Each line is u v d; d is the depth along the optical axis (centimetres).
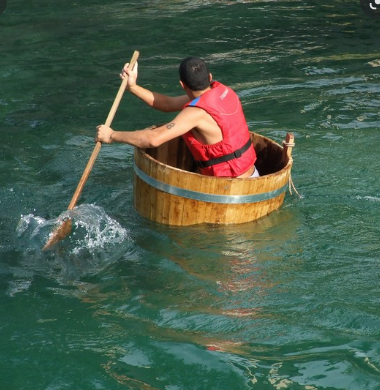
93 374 879
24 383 862
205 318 997
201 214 1252
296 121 1778
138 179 1285
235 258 1162
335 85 2033
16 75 2108
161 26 2583
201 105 1214
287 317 997
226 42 2419
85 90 2000
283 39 2455
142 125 1770
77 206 1320
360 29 2575
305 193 1403
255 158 1312
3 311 1012
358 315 994
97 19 2669
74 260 1153
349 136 1683
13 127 1741
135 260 1154
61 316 1002
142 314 1008
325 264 1140
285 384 860
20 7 2816
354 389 851
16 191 1400
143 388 855
